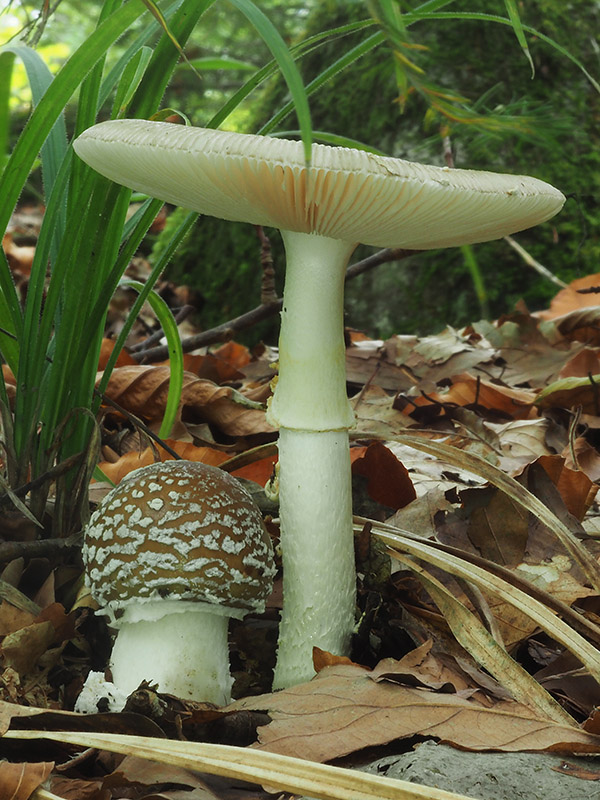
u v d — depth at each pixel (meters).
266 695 0.16
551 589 0.20
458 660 0.17
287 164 0.13
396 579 0.20
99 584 0.17
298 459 0.18
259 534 0.17
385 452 0.23
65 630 0.18
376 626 0.19
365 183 0.14
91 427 0.20
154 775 0.14
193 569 0.16
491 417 0.34
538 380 0.38
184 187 0.16
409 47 0.12
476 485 0.26
